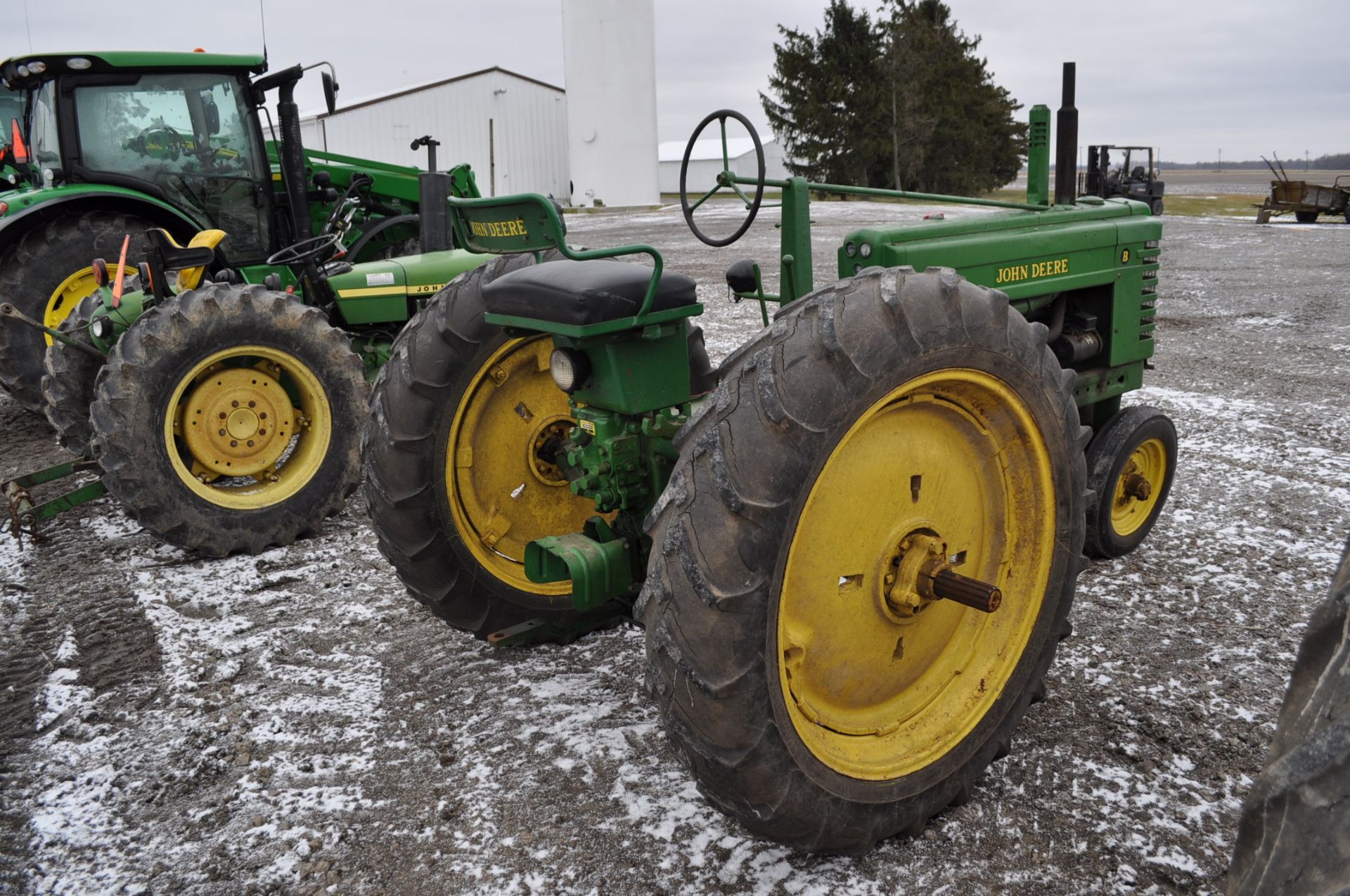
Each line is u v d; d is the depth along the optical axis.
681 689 1.89
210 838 2.36
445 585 3.05
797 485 1.85
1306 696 1.18
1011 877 2.14
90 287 6.16
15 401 6.94
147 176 6.13
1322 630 1.21
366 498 3.04
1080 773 2.51
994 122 44.84
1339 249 15.24
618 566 2.51
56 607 3.74
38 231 5.93
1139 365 4.00
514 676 3.09
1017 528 2.42
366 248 7.52
